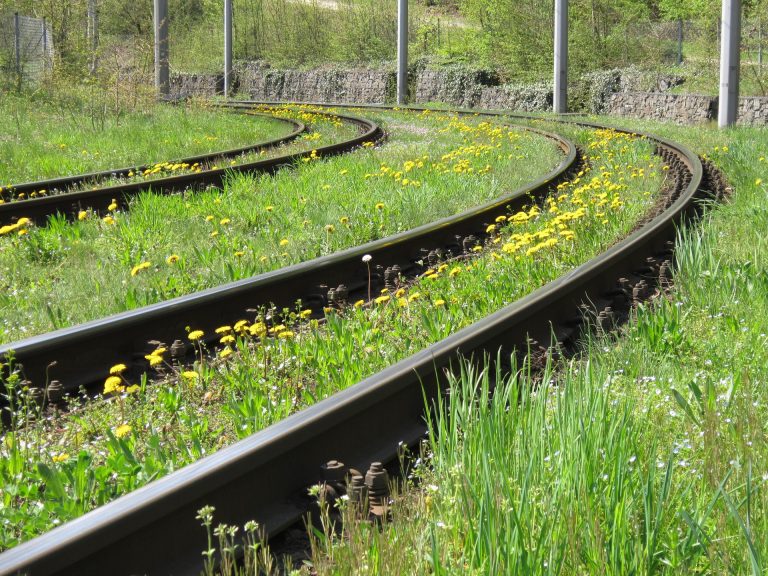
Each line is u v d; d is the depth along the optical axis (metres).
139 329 5.95
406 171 14.41
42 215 10.81
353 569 3.12
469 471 3.68
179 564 3.22
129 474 3.84
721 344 5.80
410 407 4.65
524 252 8.38
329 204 11.61
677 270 7.84
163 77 35.59
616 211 10.43
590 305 6.94
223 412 4.75
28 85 28.25
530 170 15.31
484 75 45.88
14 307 7.04
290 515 3.64
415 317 6.56
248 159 17.19
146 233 9.62
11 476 3.98
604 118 30.12
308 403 4.91
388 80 50.50
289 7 63.78
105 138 19.72
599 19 46.22
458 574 3.07
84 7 31.86
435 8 69.94
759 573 2.84
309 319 6.95
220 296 6.50
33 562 2.71
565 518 3.21
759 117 30.38
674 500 3.49
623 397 4.39
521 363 5.55
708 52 39.31
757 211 9.90
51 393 5.06
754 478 3.60
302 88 55.47
